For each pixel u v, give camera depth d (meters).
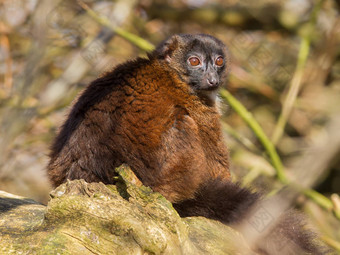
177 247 7.53
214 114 10.87
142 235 7.23
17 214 8.62
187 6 20.61
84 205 7.45
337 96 16.78
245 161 16.62
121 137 9.16
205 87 10.75
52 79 19.02
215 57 11.43
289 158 17.98
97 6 19.47
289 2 21.36
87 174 9.09
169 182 9.41
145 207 7.79
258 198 9.45
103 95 9.45
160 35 20.56
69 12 18.88
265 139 15.30
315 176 9.45
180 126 9.68
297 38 21.11
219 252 8.04
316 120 18.77
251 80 18.80
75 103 9.98
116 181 8.85
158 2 20.80
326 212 15.87
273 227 9.03
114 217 7.34
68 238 7.12
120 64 10.26
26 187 17.12
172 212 7.79
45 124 18.12
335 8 20.11
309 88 17.70
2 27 18.02
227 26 20.84
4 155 16.28
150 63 10.41
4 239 7.15
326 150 9.31
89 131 9.23
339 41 17.83
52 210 7.47
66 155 9.35
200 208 9.51
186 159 9.53
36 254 6.84
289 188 9.45
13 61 18.75
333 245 11.65
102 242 7.14
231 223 9.27
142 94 9.64
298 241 8.99
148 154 9.23
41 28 16.56
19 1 18.23
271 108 20.09
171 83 10.37
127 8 18.44
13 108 16.64
